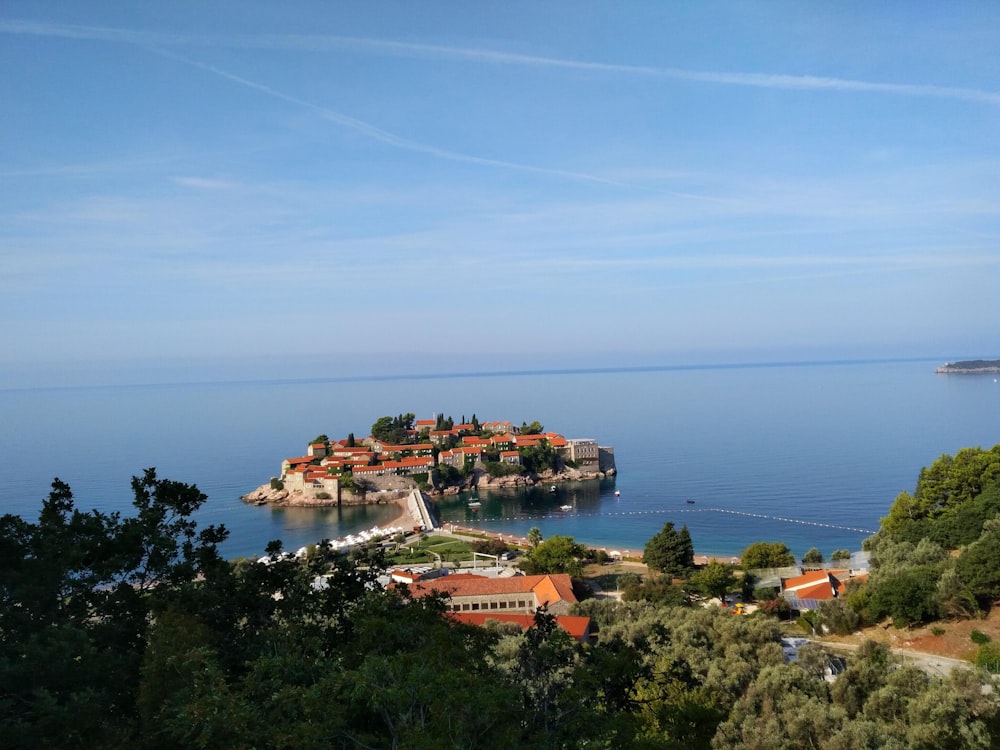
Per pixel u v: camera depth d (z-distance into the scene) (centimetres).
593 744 1981
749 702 4262
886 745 3491
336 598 3403
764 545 12438
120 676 2775
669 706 3097
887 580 7294
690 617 6581
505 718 1977
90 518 3534
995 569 6319
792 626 8112
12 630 2941
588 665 2344
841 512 19112
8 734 2320
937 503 9994
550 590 9406
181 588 3319
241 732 1942
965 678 4150
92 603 3291
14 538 3166
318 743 1902
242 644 3089
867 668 4750
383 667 2006
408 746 1769
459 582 10000
